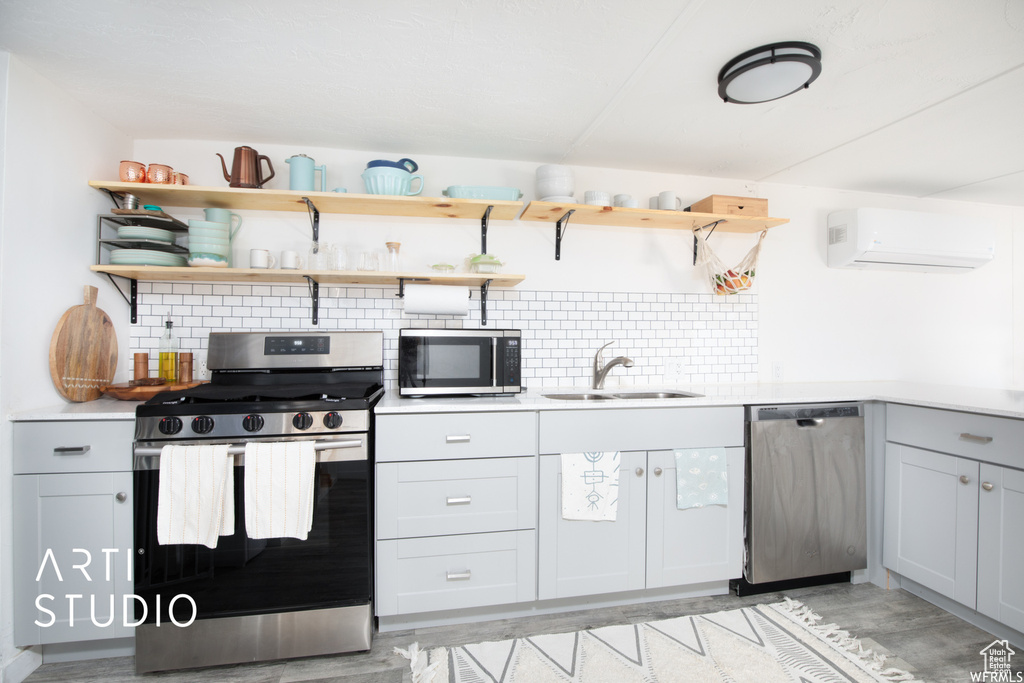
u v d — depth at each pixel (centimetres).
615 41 154
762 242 283
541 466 190
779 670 160
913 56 160
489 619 193
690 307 271
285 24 145
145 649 161
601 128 214
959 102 190
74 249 186
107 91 181
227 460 160
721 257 276
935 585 192
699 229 263
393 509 180
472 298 246
